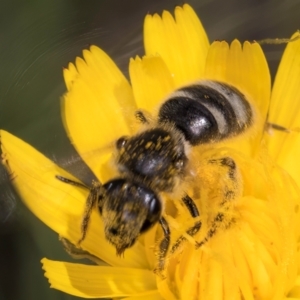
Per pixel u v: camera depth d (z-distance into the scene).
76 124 0.08
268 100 0.08
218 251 0.08
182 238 0.08
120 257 0.08
